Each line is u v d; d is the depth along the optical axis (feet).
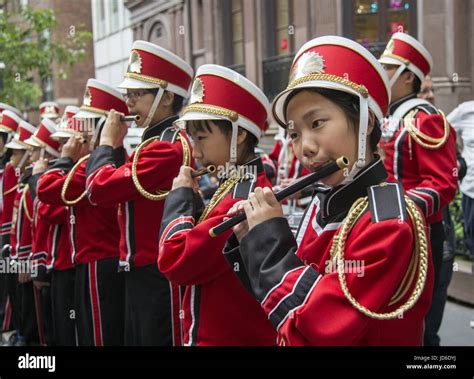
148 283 10.37
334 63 5.60
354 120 5.62
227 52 32.22
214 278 7.71
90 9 31.68
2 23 30.25
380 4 26.86
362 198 5.61
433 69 24.48
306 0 28.27
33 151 16.14
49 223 13.46
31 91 30.48
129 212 10.47
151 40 30.94
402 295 5.34
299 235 6.45
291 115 5.74
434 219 11.63
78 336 12.59
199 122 8.00
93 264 12.07
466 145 15.42
